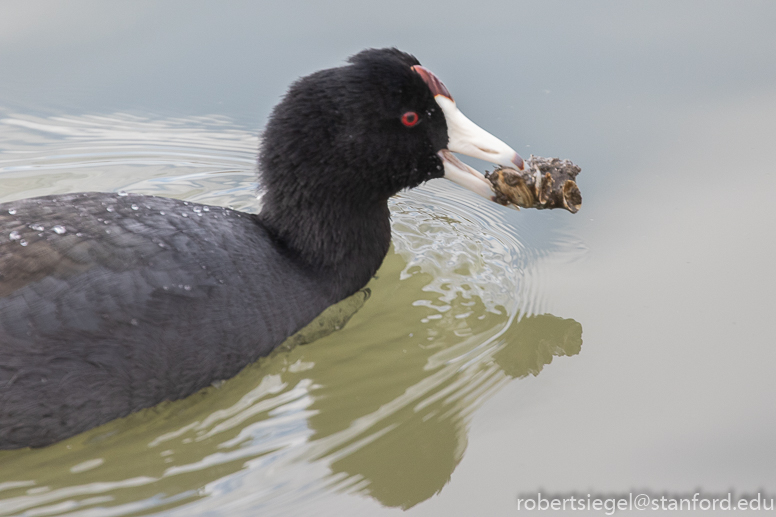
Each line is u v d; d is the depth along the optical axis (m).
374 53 7.75
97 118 12.42
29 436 6.00
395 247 9.69
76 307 5.94
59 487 5.93
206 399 6.86
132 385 6.22
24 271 5.93
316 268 7.95
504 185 8.16
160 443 6.38
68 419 6.06
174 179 11.16
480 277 9.09
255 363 7.21
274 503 5.82
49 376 5.83
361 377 7.32
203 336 6.53
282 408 6.86
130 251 6.42
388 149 7.74
